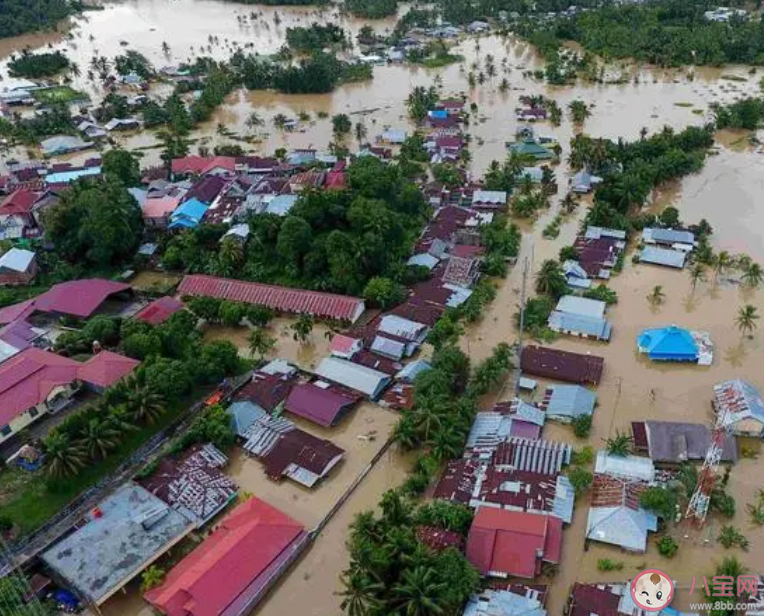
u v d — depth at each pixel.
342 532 65.38
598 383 80.94
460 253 105.50
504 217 118.94
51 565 60.22
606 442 72.44
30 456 71.62
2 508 66.62
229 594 57.28
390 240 105.69
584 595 55.56
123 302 101.88
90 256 108.44
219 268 105.19
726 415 71.62
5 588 57.16
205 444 74.00
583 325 89.19
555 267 96.69
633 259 105.81
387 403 79.25
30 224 120.25
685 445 68.88
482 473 68.12
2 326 93.12
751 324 85.50
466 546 59.91
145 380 76.38
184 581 57.38
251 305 96.69
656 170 122.75
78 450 68.00
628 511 61.72
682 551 60.84
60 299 97.06
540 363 82.81
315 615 58.16
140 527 62.78
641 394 79.44
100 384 78.62
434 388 75.19
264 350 87.88
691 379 81.44
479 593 56.25
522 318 86.31
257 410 78.19
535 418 74.12
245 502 66.19
